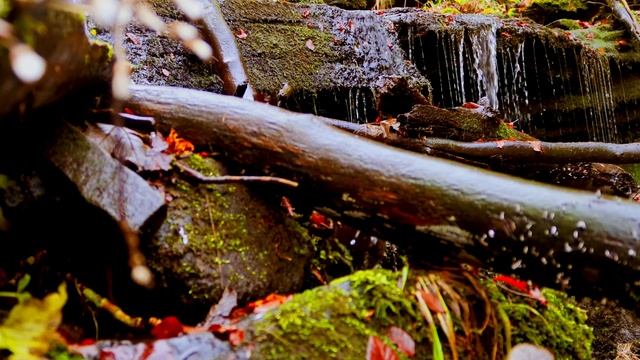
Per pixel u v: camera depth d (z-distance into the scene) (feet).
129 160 4.25
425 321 4.07
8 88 3.00
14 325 3.33
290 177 4.75
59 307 3.54
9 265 3.95
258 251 4.57
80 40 3.36
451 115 8.29
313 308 3.81
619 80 17.74
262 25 11.10
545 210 4.10
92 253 4.10
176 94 5.24
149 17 2.74
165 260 4.08
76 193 3.84
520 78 15.97
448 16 14.38
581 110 17.10
